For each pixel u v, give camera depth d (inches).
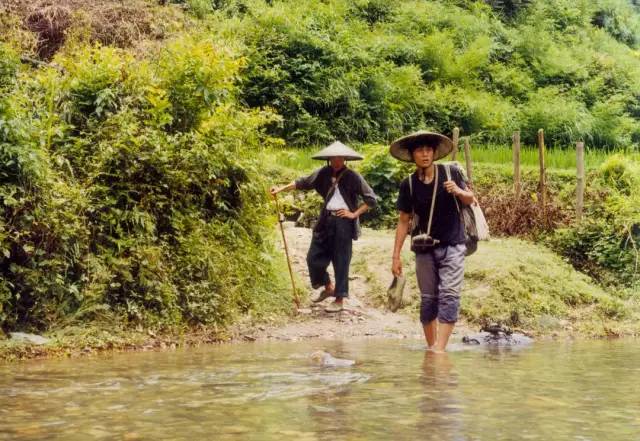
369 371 212.2
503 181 618.2
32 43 619.2
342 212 353.4
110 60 345.7
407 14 1018.7
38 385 186.5
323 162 662.5
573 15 1215.6
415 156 260.1
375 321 353.1
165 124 349.7
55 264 280.5
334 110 804.6
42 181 284.0
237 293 338.6
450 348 277.7
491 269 399.2
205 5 850.8
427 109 868.0
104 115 334.3
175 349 272.2
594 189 561.6
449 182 256.1
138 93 343.6
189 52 359.3
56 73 340.5
